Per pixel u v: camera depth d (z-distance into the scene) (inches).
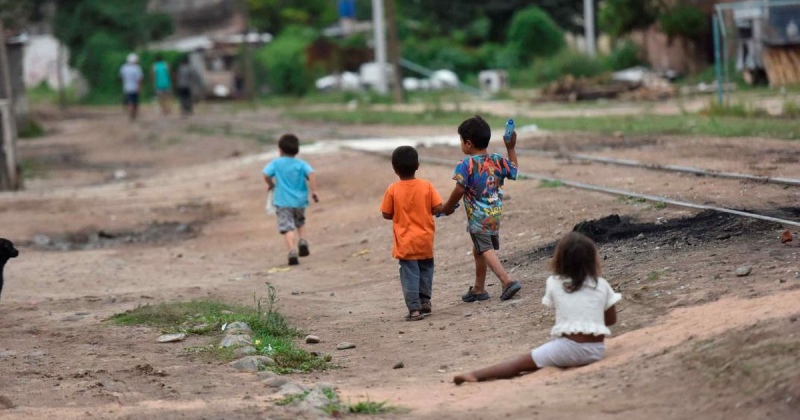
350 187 2508.6
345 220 2151.8
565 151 2514.8
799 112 3002.0
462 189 1240.8
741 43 4473.4
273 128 4298.7
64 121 6176.2
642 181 1872.5
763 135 2431.1
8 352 1188.5
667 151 2301.9
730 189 1667.1
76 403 940.6
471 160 1248.8
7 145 3095.5
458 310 1259.2
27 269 1909.4
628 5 5728.3
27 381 1041.5
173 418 855.1
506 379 921.5
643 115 3447.3
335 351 1139.3
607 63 6373.0
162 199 2728.8
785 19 4185.5
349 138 3535.9
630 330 989.2
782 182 1648.6
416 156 1261.1
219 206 2578.7
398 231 1252.5
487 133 1254.3
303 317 1344.7
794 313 850.1
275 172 1845.5
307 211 2343.8
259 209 2481.5
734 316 901.2
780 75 4242.1
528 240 1572.3
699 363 813.9
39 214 2536.9
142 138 4539.9
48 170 3718.0
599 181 1936.5
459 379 927.0
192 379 1021.2
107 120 5861.2
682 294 1061.8
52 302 1549.0
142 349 1176.2
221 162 3459.6
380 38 6427.2
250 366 1055.6
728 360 795.4
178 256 2011.6
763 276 1070.4
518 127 3351.4
